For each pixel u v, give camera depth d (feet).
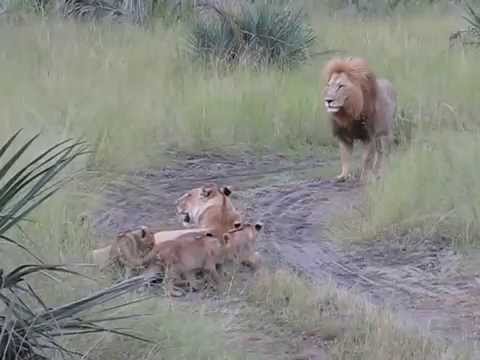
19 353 24.27
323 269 36.17
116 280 32.09
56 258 31.30
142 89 60.95
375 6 106.11
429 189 40.73
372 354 28.14
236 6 76.38
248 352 28.19
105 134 49.78
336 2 107.65
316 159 55.42
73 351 25.54
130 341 26.63
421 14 104.37
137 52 71.15
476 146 45.24
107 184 45.78
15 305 24.53
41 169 37.17
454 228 39.19
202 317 28.89
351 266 36.60
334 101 47.91
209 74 67.51
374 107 48.98
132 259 32.58
